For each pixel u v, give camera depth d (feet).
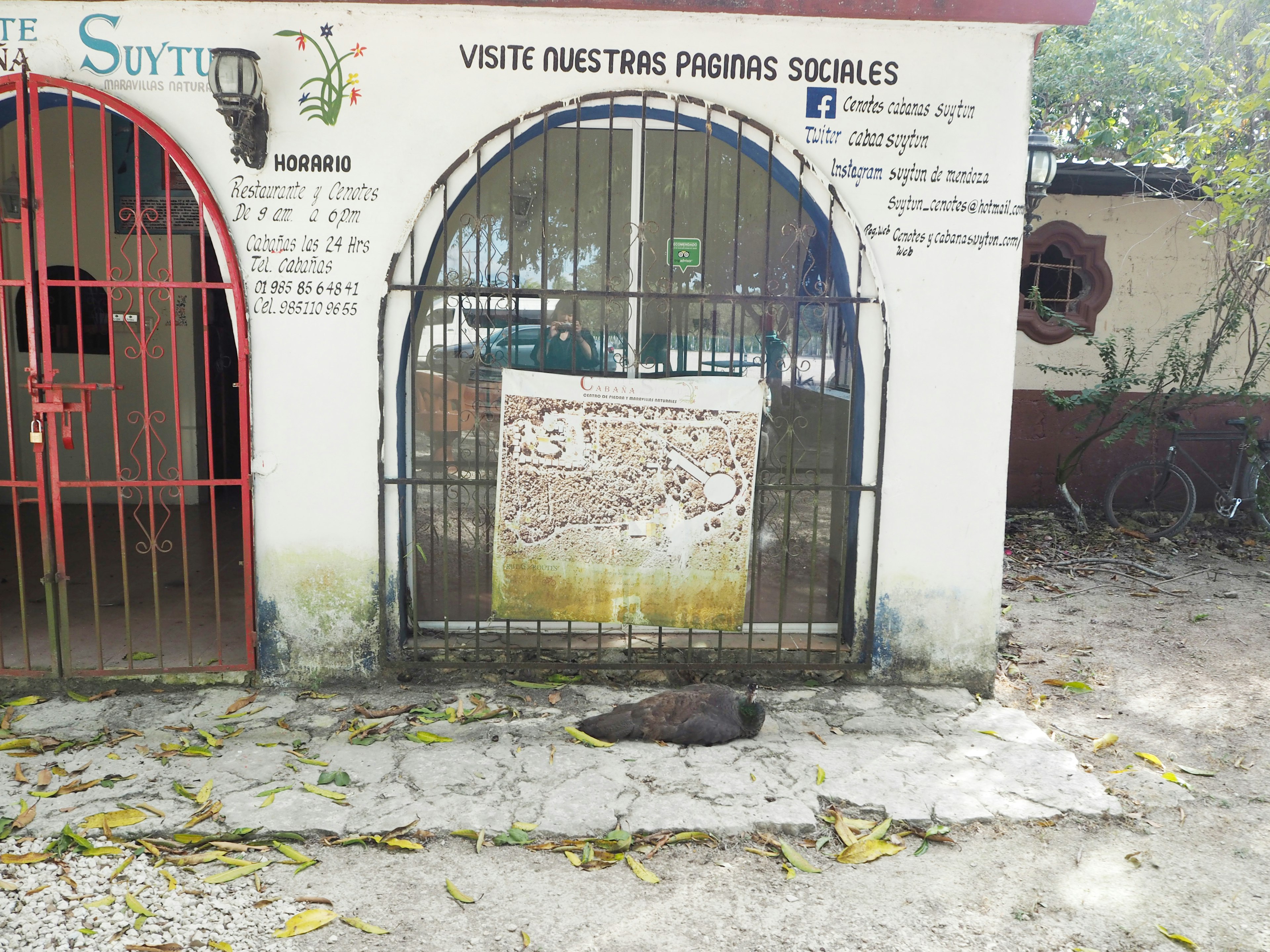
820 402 15.43
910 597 16.07
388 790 12.45
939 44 14.92
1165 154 29.50
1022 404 30.04
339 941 9.68
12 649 16.26
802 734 14.43
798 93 14.98
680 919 10.16
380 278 14.96
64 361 27.37
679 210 15.89
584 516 15.55
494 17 14.52
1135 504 30.71
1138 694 16.96
